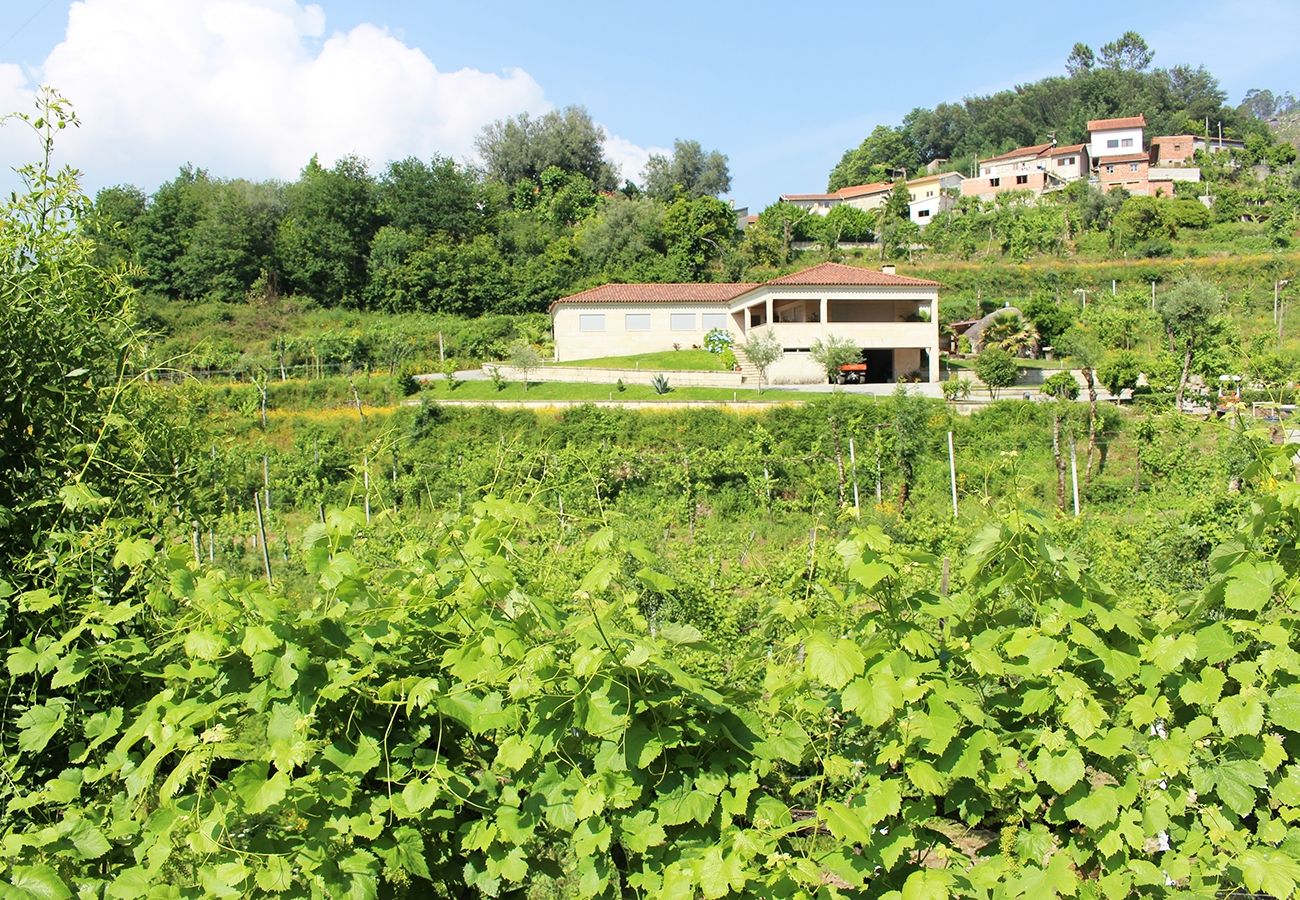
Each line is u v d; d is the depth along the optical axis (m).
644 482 22.59
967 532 11.73
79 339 4.19
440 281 58.97
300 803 2.67
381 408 31.89
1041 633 2.80
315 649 2.90
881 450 23.09
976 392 33.97
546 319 56.94
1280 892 2.51
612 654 2.66
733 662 5.68
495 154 83.44
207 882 2.54
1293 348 35.47
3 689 3.44
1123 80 115.00
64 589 3.56
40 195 4.26
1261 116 151.88
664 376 36.88
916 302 40.62
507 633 2.85
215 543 15.07
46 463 4.02
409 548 3.23
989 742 2.70
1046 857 2.71
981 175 90.00
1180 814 2.73
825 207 95.69
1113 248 60.28
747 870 2.46
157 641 3.59
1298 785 2.71
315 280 58.88
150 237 56.16
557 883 3.47
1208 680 2.71
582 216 75.81
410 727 2.97
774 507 22.05
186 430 5.17
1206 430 21.48
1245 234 60.22
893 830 2.71
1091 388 23.53
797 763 2.85
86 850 2.89
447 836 3.00
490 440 27.64
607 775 2.63
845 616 3.20
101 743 3.24
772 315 39.97
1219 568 3.01
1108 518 16.47
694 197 81.44
